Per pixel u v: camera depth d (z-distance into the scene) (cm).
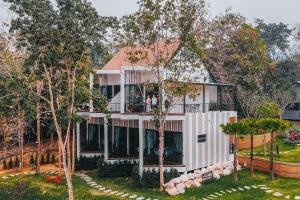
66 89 2480
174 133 2672
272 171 2547
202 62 2659
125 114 2659
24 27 2208
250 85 4431
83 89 2448
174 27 2402
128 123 2941
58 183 2622
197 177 2483
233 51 4681
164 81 2414
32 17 2194
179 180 2367
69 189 2239
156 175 2442
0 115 2605
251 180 2541
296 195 2188
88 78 2947
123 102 2689
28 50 2270
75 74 2502
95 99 2511
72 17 2242
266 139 3700
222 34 4662
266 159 2792
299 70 5753
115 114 2761
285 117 5397
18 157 3541
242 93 4244
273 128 2477
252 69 4569
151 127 2747
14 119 3288
